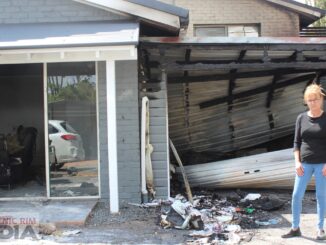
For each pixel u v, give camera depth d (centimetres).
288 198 816
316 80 899
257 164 870
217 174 876
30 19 760
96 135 755
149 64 784
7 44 621
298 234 568
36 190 838
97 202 733
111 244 548
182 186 888
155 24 742
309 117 539
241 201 770
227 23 1218
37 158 1167
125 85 736
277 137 1000
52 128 760
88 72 754
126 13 734
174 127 962
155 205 724
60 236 582
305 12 1196
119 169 736
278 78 900
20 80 1217
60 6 756
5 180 868
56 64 754
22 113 1218
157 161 768
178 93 920
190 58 825
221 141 993
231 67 790
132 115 736
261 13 1213
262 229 611
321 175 540
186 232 598
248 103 955
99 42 616
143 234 590
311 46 752
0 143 902
